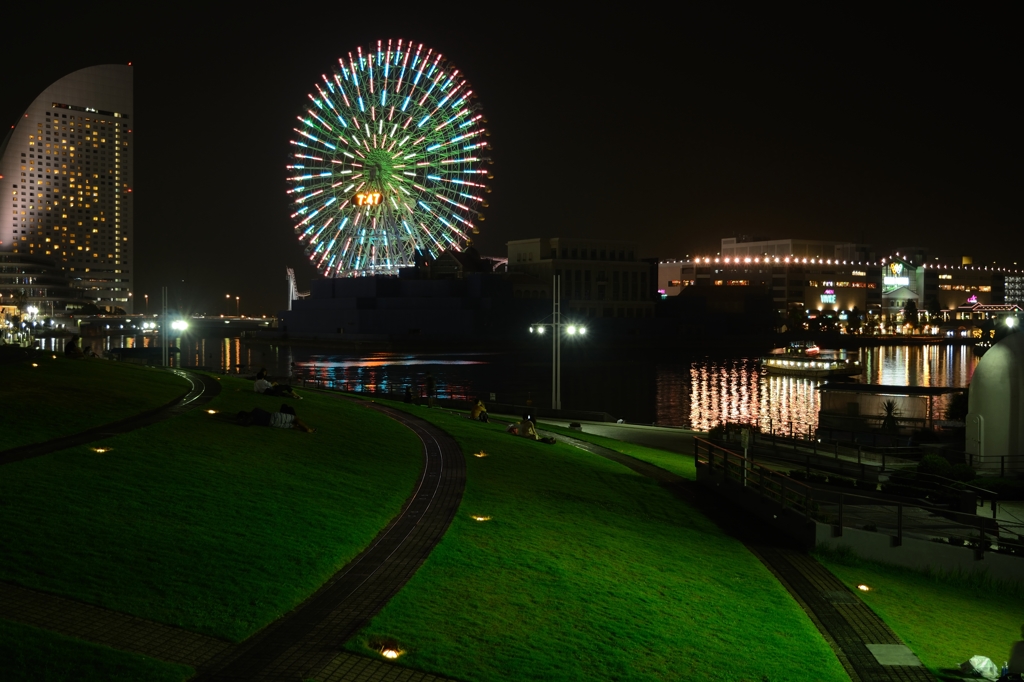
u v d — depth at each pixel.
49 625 12.21
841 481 34.25
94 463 20.59
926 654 16.36
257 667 12.01
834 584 20.52
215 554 15.63
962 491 29.19
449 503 22.53
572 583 17.25
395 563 16.89
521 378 153.88
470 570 16.95
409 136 162.38
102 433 24.58
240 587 14.47
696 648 14.93
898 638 16.78
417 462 28.64
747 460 28.19
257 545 16.47
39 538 14.98
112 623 12.61
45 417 25.42
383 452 29.20
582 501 25.94
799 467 41.31
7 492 17.28
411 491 23.89
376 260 183.25
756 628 16.58
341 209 167.88
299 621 13.71
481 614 14.83
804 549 23.72
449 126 162.25
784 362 165.88
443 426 38.22
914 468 39.22
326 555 16.66
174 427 26.42
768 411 110.56
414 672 12.36
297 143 161.12
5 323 192.00
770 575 20.89
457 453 30.94
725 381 154.62
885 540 23.33
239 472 22.08
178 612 13.24
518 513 22.59
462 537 19.17
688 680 13.54
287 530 17.69
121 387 33.97
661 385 146.12
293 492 20.97
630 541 21.80
